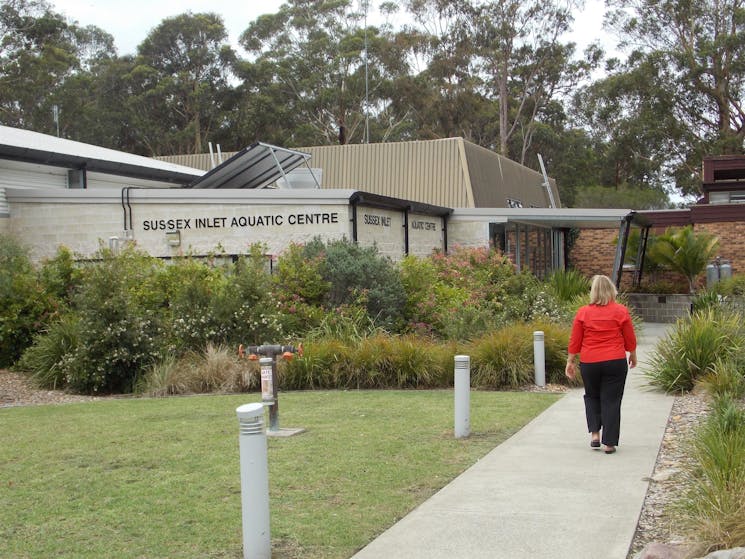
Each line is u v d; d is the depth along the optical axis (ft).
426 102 167.02
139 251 54.60
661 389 37.86
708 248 80.84
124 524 18.86
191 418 32.71
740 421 23.39
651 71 153.28
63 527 18.74
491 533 17.85
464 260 64.13
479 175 102.73
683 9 154.61
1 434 30.09
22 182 62.34
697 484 19.62
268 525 16.52
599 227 89.15
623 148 162.20
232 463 24.47
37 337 47.47
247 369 41.22
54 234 59.41
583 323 26.18
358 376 41.24
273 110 169.48
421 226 68.13
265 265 52.44
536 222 78.33
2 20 149.69
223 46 172.86
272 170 71.87
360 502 20.39
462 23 161.68
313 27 180.24
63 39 174.40
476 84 165.89
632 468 23.52
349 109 178.09
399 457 25.13
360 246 54.75
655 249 83.41
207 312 45.01
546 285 63.21
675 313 78.79
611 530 17.92
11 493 21.68
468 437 28.07
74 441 28.40
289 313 48.01
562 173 186.80
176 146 174.81
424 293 54.03
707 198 108.06
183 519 19.16
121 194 58.18
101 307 43.01
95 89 174.91
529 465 24.00
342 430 29.48
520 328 43.50
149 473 23.52
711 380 35.50
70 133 169.07
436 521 18.76
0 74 149.48
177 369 42.47
